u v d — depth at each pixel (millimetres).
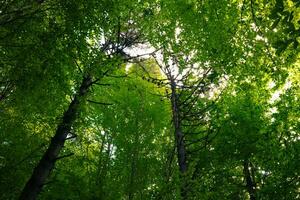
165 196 8781
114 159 12930
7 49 6664
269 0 7254
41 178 8773
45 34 6840
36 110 8219
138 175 11820
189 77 11258
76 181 10711
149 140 13164
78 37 7043
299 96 13875
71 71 7520
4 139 10461
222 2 8578
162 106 14266
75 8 6707
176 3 9453
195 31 9430
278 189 13773
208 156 12820
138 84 14219
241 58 8789
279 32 6984
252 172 15992
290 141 14969
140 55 9797
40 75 7059
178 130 11211
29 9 6219
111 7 7309
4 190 10539
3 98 8656
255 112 14695
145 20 9945
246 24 8273
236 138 14242
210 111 12227
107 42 9422
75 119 9391
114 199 10594
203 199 9125
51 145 9141
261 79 9359
